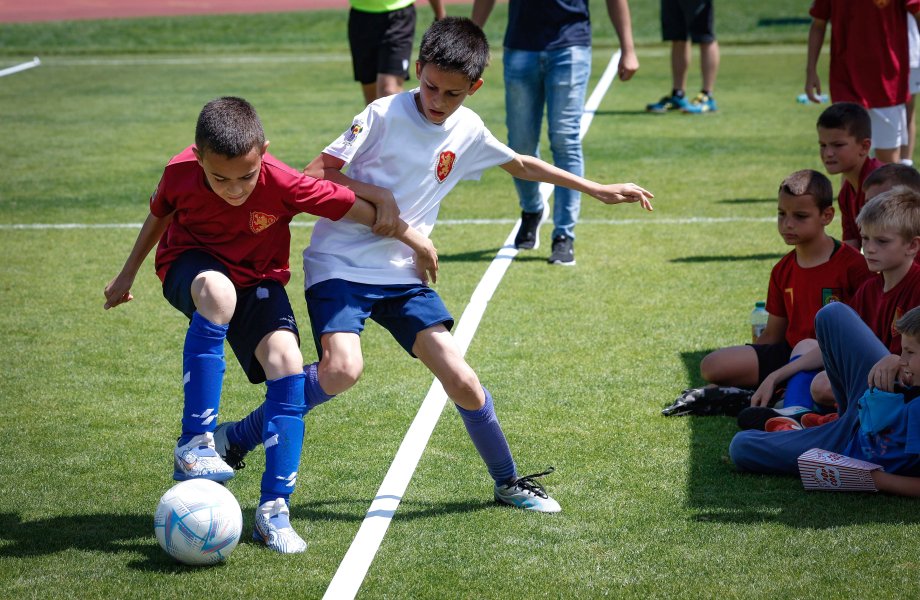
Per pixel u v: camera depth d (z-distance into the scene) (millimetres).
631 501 6098
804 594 5012
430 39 5664
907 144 14453
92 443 7055
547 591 5102
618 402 7695
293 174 5617
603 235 12711
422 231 6203
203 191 5570
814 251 7492
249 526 5863
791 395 7191
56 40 33812
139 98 23938
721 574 5215
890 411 5973
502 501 6082
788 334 7734
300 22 36031
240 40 33656
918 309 5879
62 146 18672
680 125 19750
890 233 6469
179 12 40125
